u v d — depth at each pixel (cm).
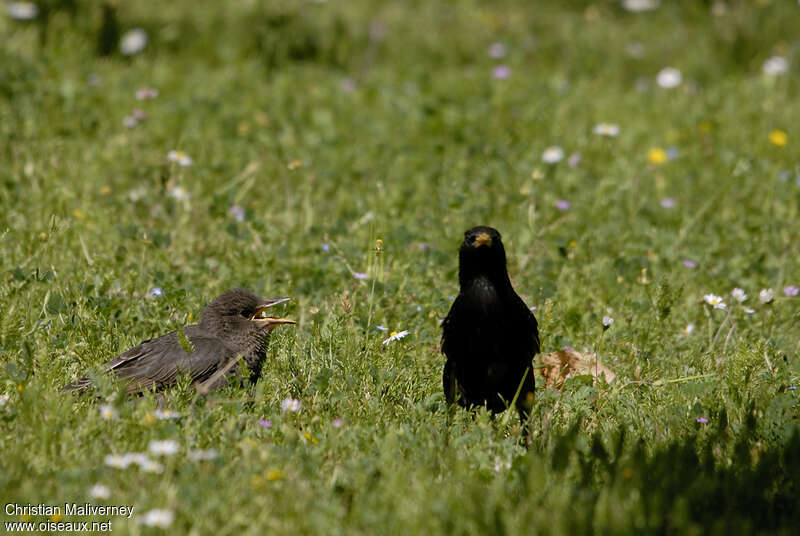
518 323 894
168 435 741
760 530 665
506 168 1565
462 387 912
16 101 1619
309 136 1664
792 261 1288
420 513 645
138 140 1570
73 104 1630
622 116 1902
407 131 1745
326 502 668
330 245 1227
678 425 830
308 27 2247
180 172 1435
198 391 845
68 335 939
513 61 2244
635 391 929
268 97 1853
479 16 2559
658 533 641
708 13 2664
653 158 1642
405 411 858
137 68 1927
